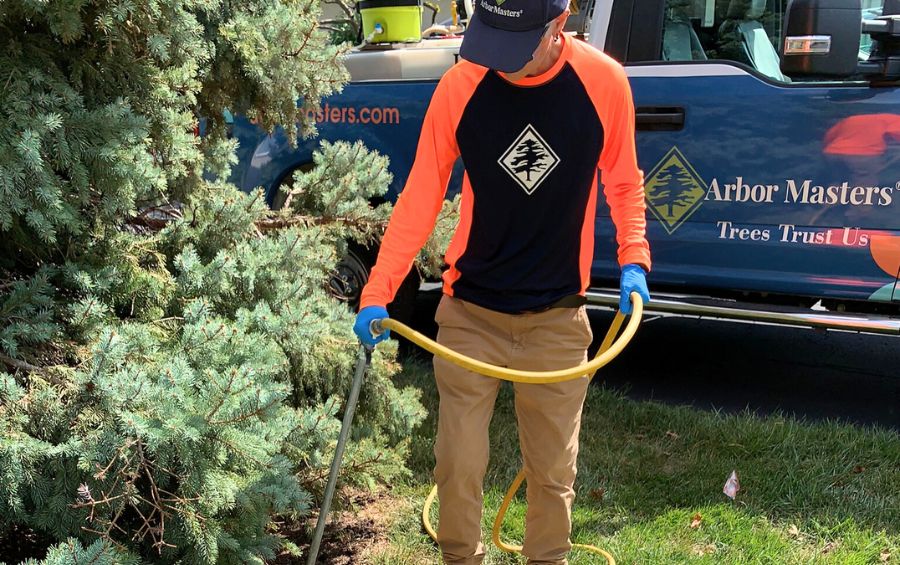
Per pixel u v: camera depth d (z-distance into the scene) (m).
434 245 3.87
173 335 2.76
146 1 2.56
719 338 5.70
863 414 4.41
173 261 3.08
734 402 4.58
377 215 3.91
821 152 3.96
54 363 2.52
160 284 2.85
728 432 3.93
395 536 3.14
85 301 2.53
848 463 3.65
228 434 2.29
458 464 2.41
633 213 2.40
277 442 2.50
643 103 4.32
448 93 2.30
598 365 2.16
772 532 3.15
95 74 2.70
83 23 2.50
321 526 2.42
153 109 2.84
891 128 3.81
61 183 2.41
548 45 2.16
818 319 4.01
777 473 3.57
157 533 2.37
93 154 2.42
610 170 2.41
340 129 5.03
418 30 5.09
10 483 2.11
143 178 2.55
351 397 2.35
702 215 4.26
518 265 2.39
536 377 2.15
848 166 3.92
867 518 3.24
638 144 4.36
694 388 4.79
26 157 2.21
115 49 2.70
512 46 2.09
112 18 2.51
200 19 3.20
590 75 2.25
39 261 2.81
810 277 4.09
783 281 4.14
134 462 2.22
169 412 2.23
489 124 2.26
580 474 3.59
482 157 2.30
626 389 4.69
